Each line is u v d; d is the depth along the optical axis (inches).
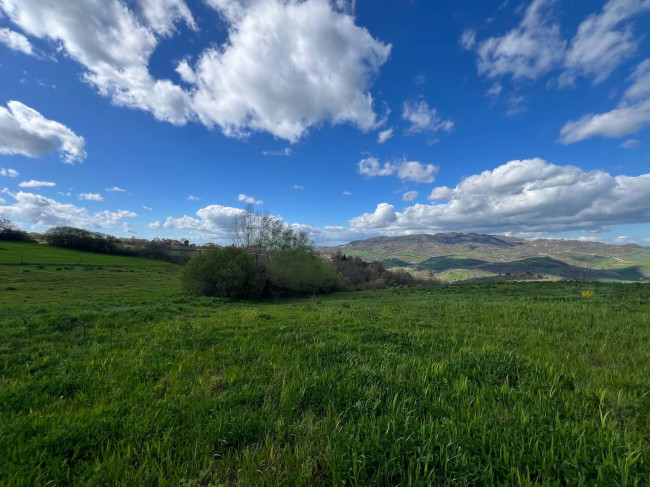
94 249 3550.7
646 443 121.6
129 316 500.7
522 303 577.9
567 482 99.4
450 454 114.2
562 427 126.8
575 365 221.6
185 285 1318.9
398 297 1146.7
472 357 230.7
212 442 133.2
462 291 1164.5
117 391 196.5
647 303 546.0
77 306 713.0
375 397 165.6
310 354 260.4
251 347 296.8
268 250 1667.1
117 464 119.9
